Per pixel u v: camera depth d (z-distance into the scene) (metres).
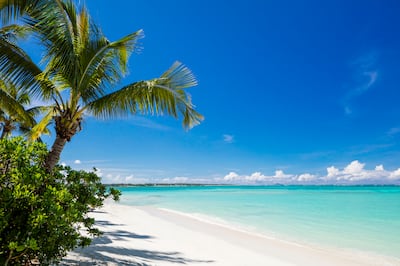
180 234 11.16
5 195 2.98
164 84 7.76
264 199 39.53
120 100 7.55
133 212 19.28
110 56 8.22
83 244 4.54
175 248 8.41
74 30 7.33
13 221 3.11
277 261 7.81
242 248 9.20
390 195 52.28
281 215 20.02
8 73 7.18
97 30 7.75
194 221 15.79
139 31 7.86
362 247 10.35
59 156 7.14
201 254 7.90
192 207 26.27
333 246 10.48
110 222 13.39
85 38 7.59
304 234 12.86
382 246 10.53
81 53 7.36
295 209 24.67
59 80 7.49
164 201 35.53
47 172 4.00
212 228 13.38
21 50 7.47
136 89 7.48
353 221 17.19
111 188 5.18
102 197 5.18
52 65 7.22
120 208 21.84
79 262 5.64
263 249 9.27
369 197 45.59
